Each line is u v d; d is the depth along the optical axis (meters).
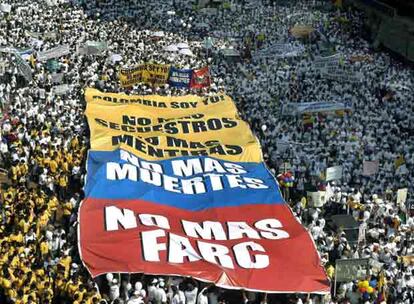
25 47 94.25
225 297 49.59
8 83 82.31
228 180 59.88
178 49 102.31
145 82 86.75
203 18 126.56
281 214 55.62
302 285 48.09
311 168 68.50
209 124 71.06
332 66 92.56
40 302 44.03
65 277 46.12
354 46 122.00
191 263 48.44
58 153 62.62
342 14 135.75
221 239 51.62
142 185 57.62
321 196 61.78
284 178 63.94
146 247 49.62
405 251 55.50
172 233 51.50
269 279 48.09
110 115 71.31
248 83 93.19
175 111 74.81
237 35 118.25
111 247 49.41
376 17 129.12
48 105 75.31
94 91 77.38
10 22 107.31
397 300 49.66
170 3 133.25
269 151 72.06
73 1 126.12
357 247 55.12
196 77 86.75
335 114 82.75
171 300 46.88
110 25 114.81
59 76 82.88
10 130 66.94
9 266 45.16
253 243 51.25
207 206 55.97
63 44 96.88
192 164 62.44
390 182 68.06
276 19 129.00
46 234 51.50
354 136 76.38
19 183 58.38
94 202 54.69
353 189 64.69
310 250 51.19
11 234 50.50
